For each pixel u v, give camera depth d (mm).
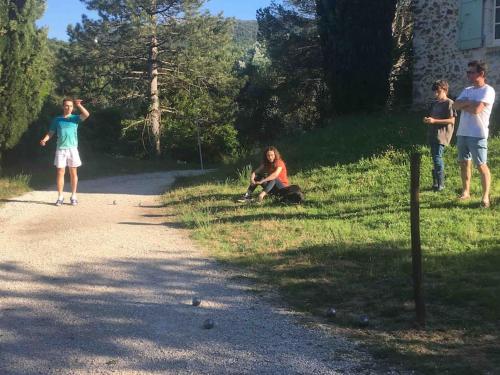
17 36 14148
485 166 7605
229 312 4801
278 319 4609
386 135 12672
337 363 3746
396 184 9539
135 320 4648
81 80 33500
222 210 9367
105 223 8750
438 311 4543
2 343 4191
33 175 14812
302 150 13719
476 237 6406
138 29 30578
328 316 4605
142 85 34500
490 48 13438
